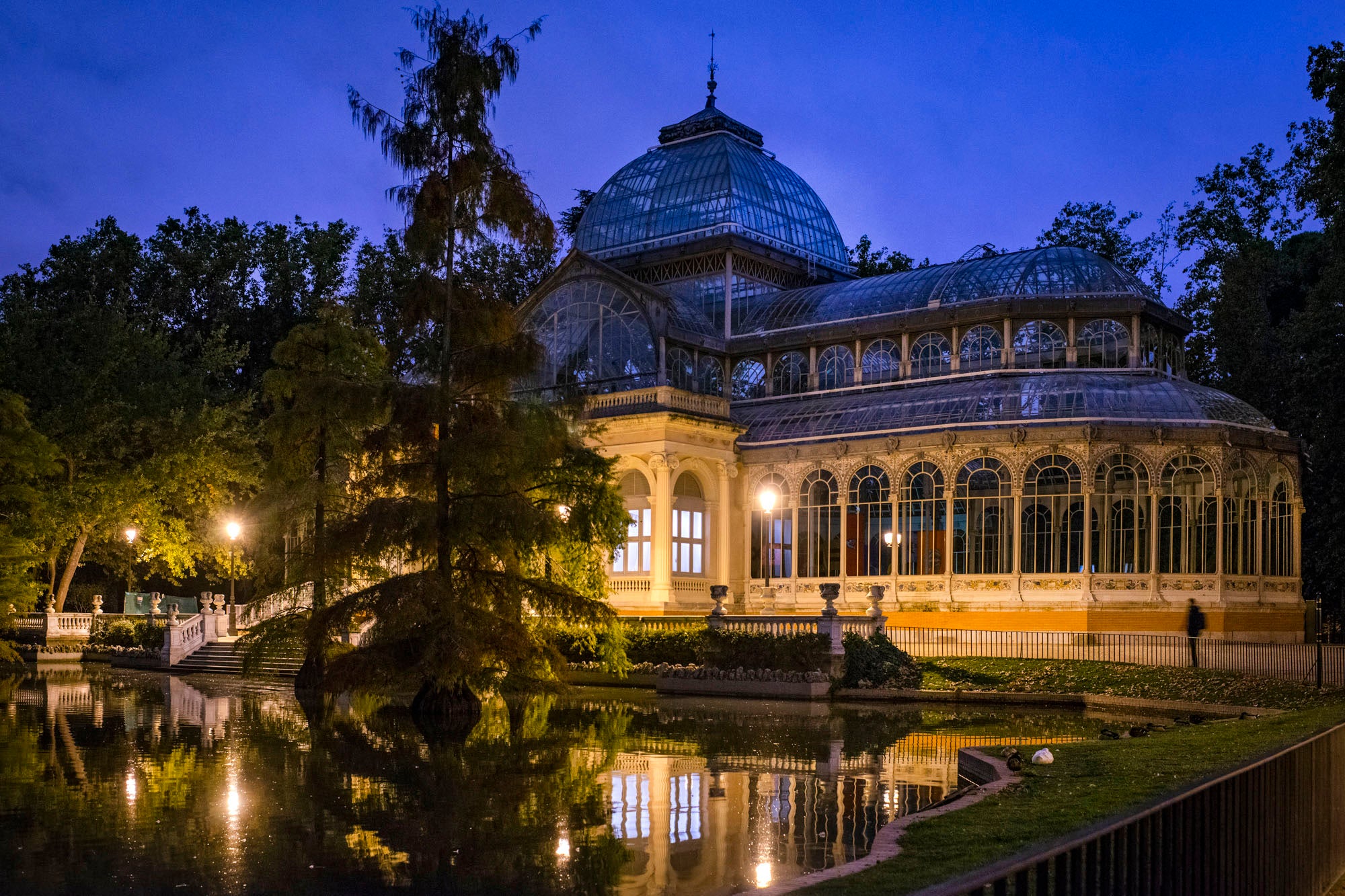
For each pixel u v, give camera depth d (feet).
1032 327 190.60
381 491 114.21
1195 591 163.63
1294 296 252.83
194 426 205.46
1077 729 104.32
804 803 66.69
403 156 112.37
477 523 106.42
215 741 93.91
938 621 170.81
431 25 112.57
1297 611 173.37
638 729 103.96
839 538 182.80
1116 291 191.21
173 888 48.19
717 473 192.34
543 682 112.78
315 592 126.72
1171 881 30.60
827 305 212.43
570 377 202.28
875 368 202.39
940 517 173.27
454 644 101.71
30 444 171.53
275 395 152.35
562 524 112.37
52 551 206.90
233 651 176.96
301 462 146.30
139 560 221.87
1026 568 167.53
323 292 251.39
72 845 55.88
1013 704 128.47
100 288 246.68
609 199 239.50
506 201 113.70
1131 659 144.87
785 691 137.28
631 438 185.37
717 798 68.18
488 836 57.88
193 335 244.83
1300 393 189.06
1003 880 22.74
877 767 80.33
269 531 140.87
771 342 211.00
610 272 198.80
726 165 226.58
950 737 98.73
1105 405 170.81
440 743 93.71
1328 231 173.37
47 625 208.95
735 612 191.21
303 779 74.74
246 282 253.24
